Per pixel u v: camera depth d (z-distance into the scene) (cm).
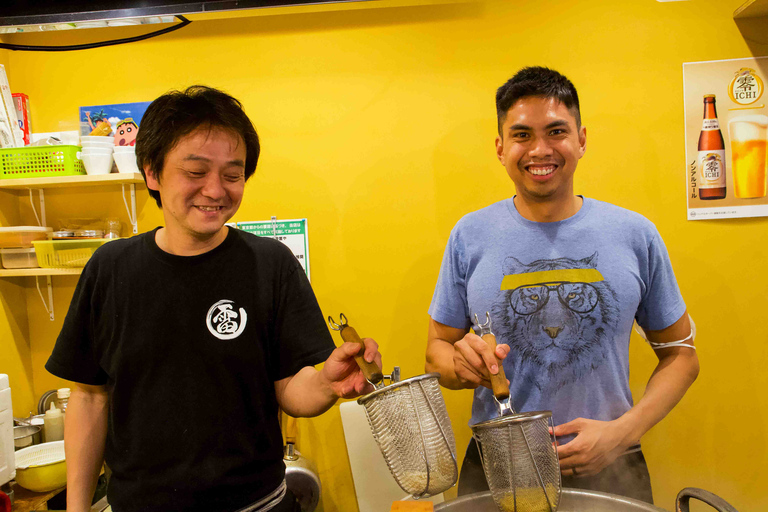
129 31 185
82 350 99
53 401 186
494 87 175
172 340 93
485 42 175
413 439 75
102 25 147
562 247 124
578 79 172
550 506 80
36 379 194
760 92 165
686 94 168
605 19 170
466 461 137
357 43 179
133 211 188
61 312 193
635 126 170
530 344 121
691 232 170
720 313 169
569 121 115
